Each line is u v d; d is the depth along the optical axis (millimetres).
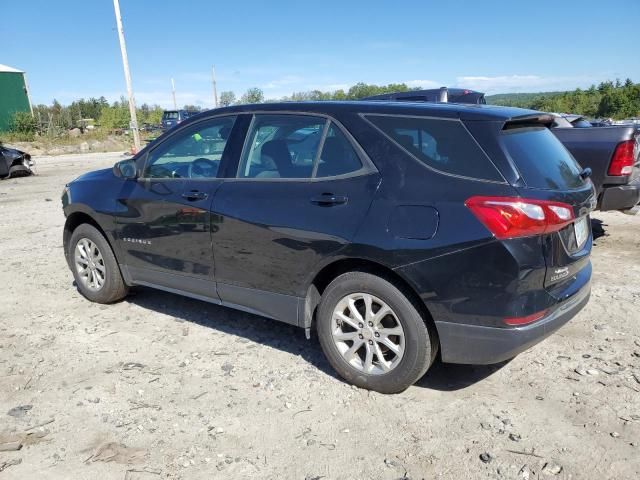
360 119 3537
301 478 2732
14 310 5098
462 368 3832
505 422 3154
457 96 11305
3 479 2732
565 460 2816
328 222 3445
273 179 3816
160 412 3330
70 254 5383
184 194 4230
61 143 34375
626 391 3455
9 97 43594
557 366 3805
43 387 3645
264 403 3420
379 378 3439
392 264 3203
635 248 6777
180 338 4418
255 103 4137
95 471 2793
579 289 3422
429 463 2826
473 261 3012
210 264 4141
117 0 24094
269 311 3902
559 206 3064
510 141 3178
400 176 3283
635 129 6387
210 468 2812
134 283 4887
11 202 12039
